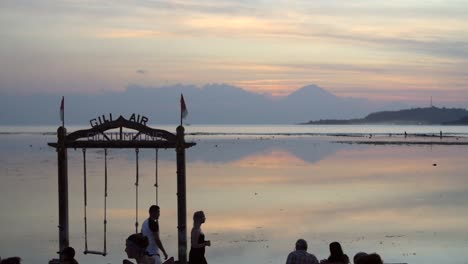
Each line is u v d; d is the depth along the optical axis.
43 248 29.27
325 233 33.47
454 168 79.62
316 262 14.52
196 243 16.70
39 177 63.09
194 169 75.50
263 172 72.38
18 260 11.21
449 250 28.86
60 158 20.09
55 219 37.16
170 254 27.58
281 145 148.38
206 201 46.06
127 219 37.19
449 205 44.28
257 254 28.22
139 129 19.95
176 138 19.67
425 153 113.38
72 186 54.66
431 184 59.53
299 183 60.25
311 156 104.94
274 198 48.22
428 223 36.47
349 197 49.16
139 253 9.67
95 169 72.69
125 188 53.53
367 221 37.25
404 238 31.88
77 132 20.05
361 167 81.19
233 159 96.06
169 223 35.94
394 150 124.31
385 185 58.59
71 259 11.33
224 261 26.80
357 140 180.62
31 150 118.62
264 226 35.44
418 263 26.30
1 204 43.47
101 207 42.00
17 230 33.75
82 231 33.25
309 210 41.69
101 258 26.91
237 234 33.03
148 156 100.75
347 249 29.28
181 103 19.70
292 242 30.95
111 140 19.97
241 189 54.44
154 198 47.16
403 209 42.31
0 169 73.00
